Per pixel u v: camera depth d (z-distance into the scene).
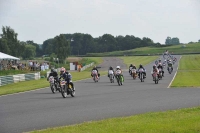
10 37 136.12
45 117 16.33
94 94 27.72
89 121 14.74
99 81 45.34
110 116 16.22
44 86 38.72
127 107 19.28
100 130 12.40
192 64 95.38
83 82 43.84
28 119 15.84
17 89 35.53
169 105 19.73
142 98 23.72
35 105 21.33
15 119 15.90
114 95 26.38
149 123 13.45
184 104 20.03
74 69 90.69
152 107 19.06
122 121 14.28
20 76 52.84
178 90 29.48
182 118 14.50
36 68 78.69
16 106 21.08
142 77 42.62
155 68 39.09
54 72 30.70
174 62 100.56
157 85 35.94
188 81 41.12
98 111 17.95
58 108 19.52
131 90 30.56
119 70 38.00
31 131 12.92
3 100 25.31
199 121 13.48
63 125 14.20
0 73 63.25
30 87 37.69
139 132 11.91
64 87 25.77
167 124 13.08
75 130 12.59
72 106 20.25
